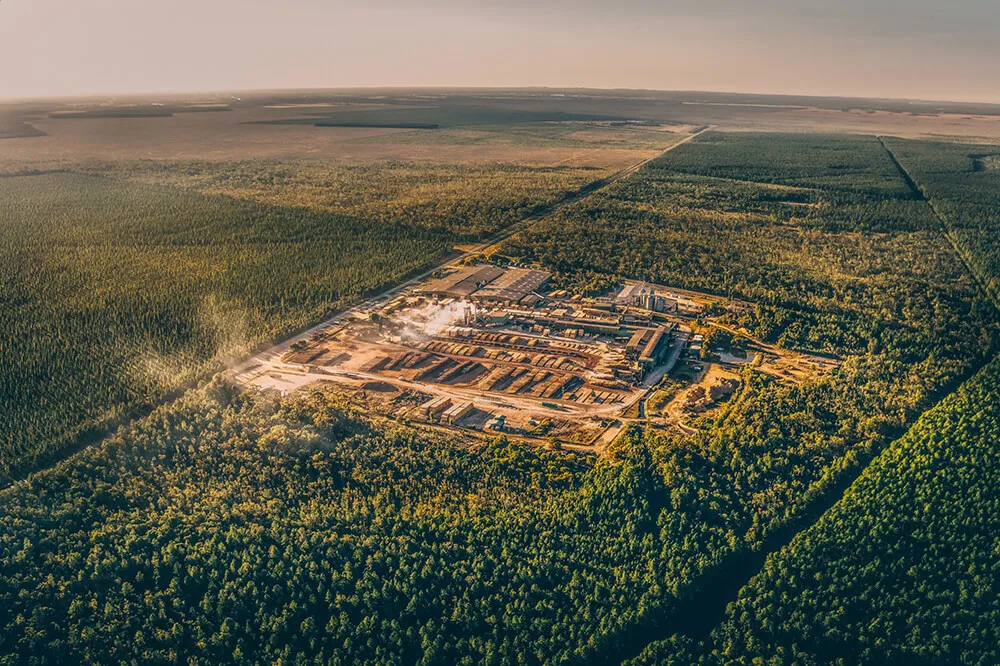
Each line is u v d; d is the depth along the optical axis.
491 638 179.62
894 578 192.75
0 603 178.38
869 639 179.38
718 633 181.62
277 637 177.88
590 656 175.88
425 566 192.88
